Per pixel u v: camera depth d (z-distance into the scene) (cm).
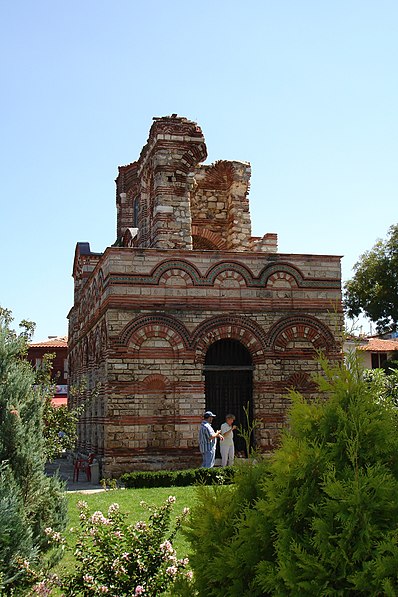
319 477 564
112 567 816
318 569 521
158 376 2447
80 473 2914
